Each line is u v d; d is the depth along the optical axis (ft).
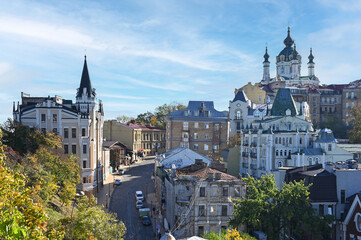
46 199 135.64
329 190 126.21
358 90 471.21
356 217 112.88
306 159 248.32
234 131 406.82
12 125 200.64
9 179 51.62
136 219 187.93
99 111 290.56
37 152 179.11
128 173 334.65
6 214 42.91
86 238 90.94
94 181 241.35
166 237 92.84
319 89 495.41
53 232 60.90
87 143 230.48
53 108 225.35
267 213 119.03
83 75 258.57
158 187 220.64
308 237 122.72
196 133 341.62
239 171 300.20
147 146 483.51
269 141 257.34
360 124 335.47
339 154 251.19
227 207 151.33
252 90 479.41
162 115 558.97
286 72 610.24
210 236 114.01
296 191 117.29
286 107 293.23
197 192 150.00
